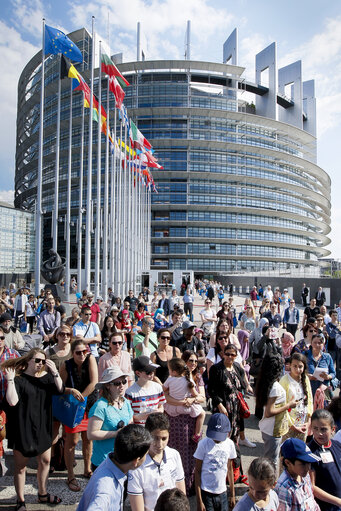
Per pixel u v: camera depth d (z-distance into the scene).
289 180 87.38
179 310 8.49
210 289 27.39
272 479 2.79
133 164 37.47
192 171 75.88
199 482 3.88
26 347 7.84
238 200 79.31
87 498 2.57
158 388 4.64
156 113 76.75
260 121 81.25
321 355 6.70
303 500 3.11
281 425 4.66
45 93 68.81
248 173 80.25
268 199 82.00
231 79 82.38
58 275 20.17
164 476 3.20
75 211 72.25
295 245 89.06
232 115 78.06
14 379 4.17
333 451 3.57
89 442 4.86
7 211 65.31
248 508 2.83
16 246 66.88
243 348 9.28
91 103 20.88
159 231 77.88
